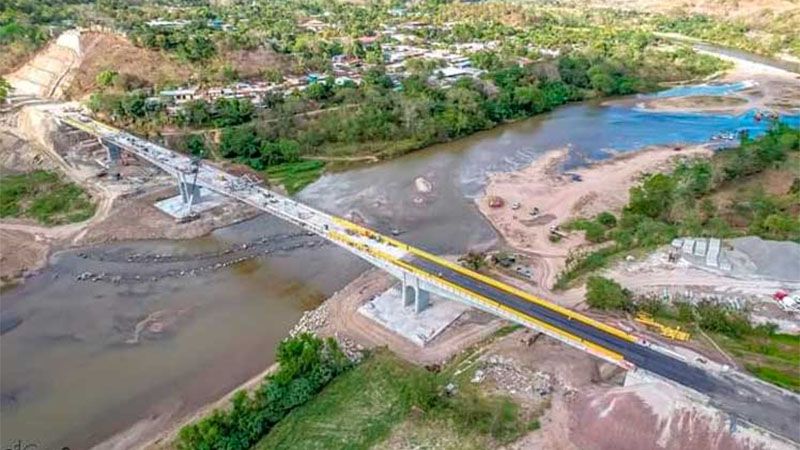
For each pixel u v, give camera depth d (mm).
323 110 144000
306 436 55719
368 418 57719
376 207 110438
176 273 88688
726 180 110875
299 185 119062
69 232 99062
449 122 145375
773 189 107375
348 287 84438
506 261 88750
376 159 133125
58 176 116438
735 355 63250
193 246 96188
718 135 143750
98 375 67750
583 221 102000
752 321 69312
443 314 75750
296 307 80438
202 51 161000
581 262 85438
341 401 60125
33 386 66062
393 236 99375
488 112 156000
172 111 136125
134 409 62500
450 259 90250
